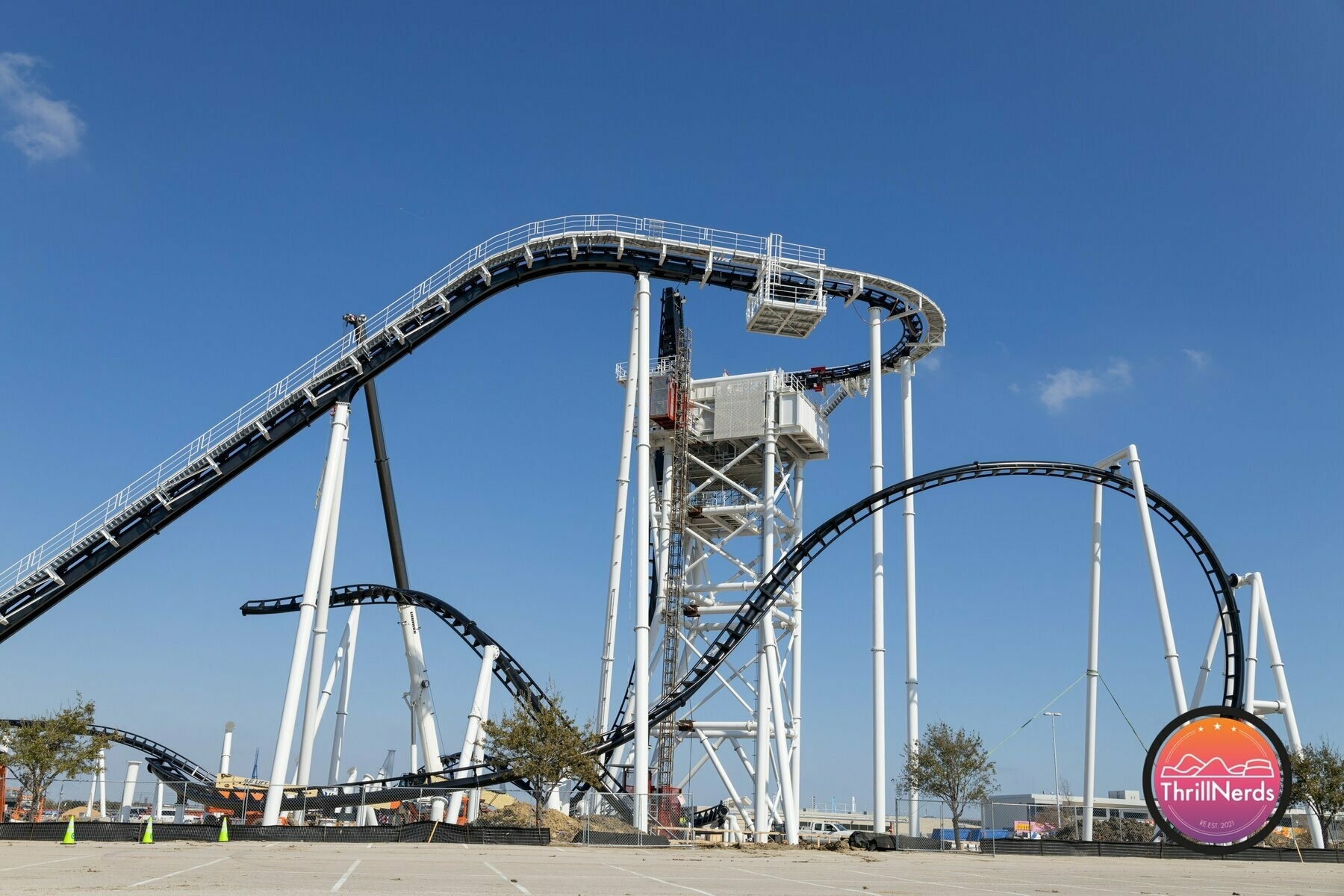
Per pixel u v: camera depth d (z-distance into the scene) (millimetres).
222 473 53125
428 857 36812
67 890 20953
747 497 71812
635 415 60969
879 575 61094
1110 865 45062
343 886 23547
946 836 108625
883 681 59312
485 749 58969
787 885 27578
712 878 29578
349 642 70562
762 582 63469
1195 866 46469
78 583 51656
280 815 54156
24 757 52844
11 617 50375
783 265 61500
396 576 65875
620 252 58688
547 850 45438
